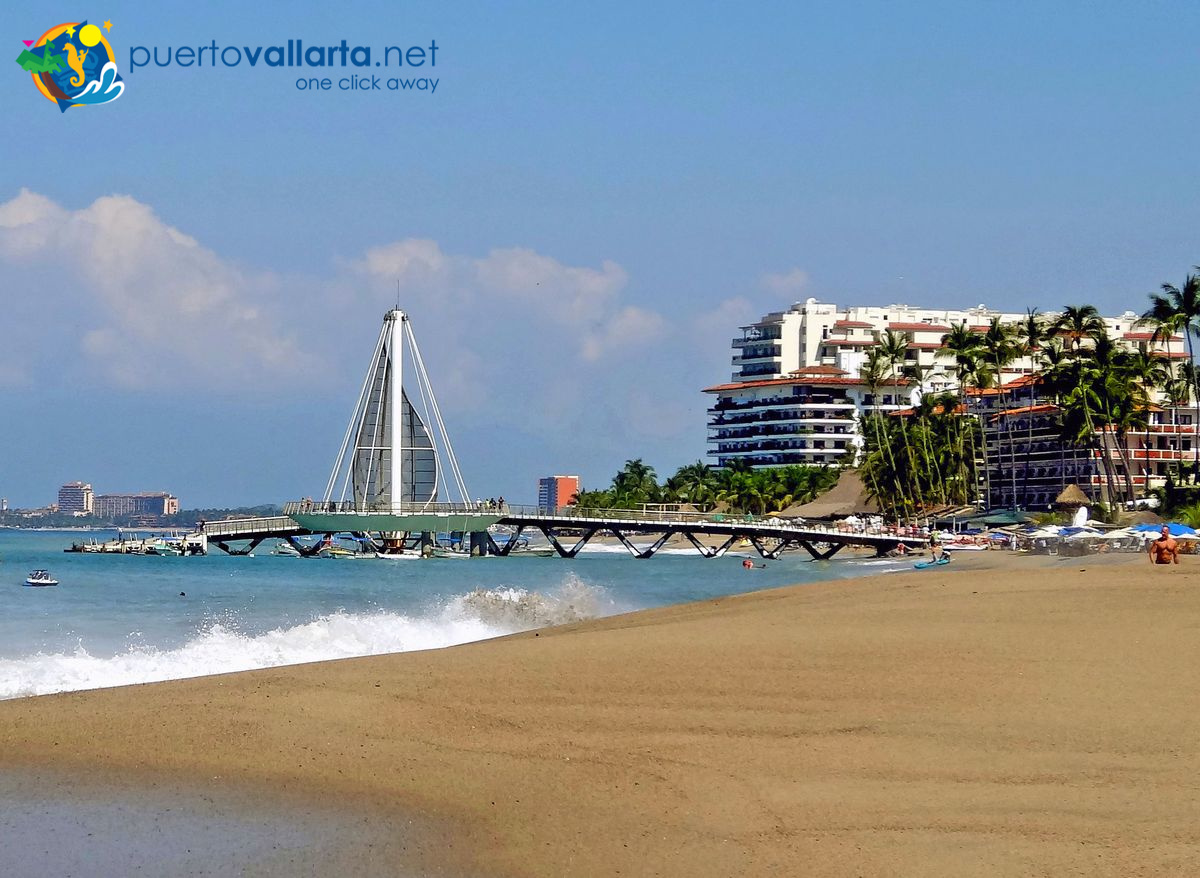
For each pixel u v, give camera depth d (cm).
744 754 1688
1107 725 1792
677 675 2206
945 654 2362
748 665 2284
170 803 1503
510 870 1270
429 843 1354
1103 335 12331
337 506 12488
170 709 1958
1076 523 9106
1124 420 11894
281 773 1628
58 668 2898
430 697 2041
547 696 2047
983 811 1421
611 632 2933
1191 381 12481
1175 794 1470
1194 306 11138
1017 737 1736
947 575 5288
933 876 1225
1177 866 1236
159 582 7706
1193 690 2016
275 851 1333
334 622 4053
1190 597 3397
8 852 1330
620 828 1394
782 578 8656
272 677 2233
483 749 1736
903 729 1798
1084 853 1277
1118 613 2994
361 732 1828
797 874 1241
